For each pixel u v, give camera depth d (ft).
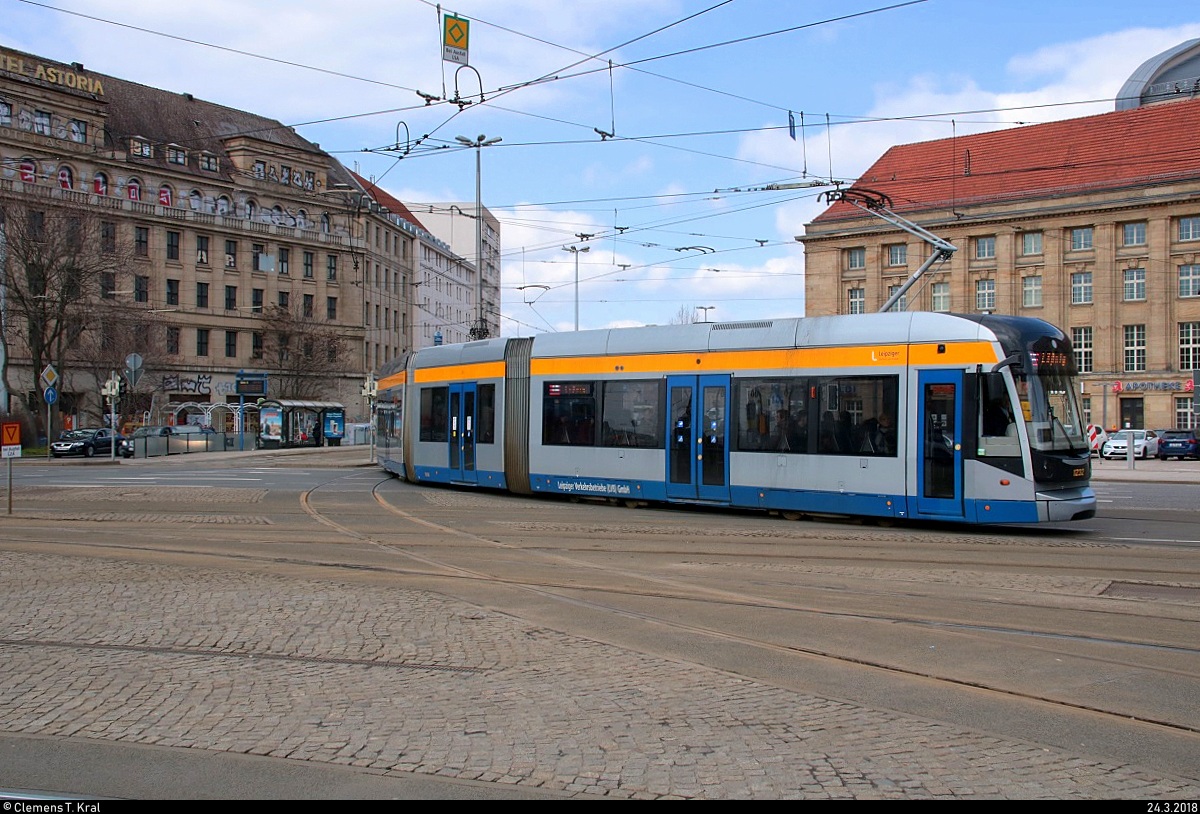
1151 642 26.53
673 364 60.64
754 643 26.50
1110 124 191.83
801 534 49.75
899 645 26.30
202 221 229.04
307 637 26.30
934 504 50.08
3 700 20.72
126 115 222.48
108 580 35.35
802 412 54.85
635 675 22.81
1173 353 183.01
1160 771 16.90
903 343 51.60
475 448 72.84
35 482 89.66
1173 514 60.75
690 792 15.69
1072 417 49.85
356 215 135.85
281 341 232.32
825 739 18.29
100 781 16.38
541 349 68.54
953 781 16.22
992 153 200.34
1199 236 181.57
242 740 18.20
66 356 188.65
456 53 59.16
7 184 186.80
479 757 17.26
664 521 55.31
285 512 60.54
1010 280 194.08
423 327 317.22
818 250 211.41
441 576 36.96
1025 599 32.60
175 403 221.87
